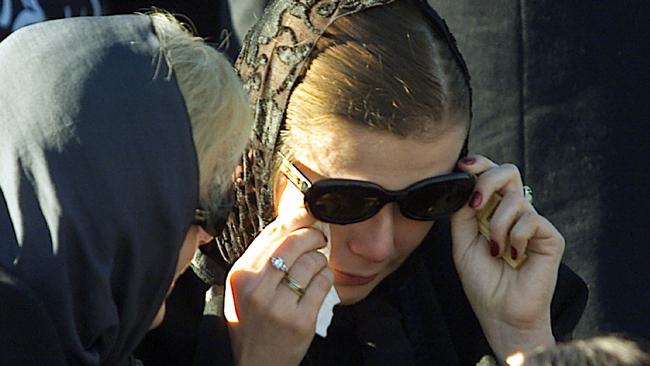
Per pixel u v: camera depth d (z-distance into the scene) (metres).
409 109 7.16
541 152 10.62
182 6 11.00
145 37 6.52
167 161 6.33
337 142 7.21
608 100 10.54
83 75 6.25
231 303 7.38
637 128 10.59
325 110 7.21
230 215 7.71
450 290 8.57
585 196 10.65
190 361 7.96
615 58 10.52
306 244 7.36
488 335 8.33
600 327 10.74
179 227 6.41
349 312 8.11
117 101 6.25
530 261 8.27
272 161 7.46
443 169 7.43
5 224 6.15
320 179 7.31
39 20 10.64
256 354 7.36
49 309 6.08
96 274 6.13
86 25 6.47
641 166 10.62
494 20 10.52
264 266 7.32
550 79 10.53
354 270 7.59
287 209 7.48
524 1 10.41
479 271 8.27
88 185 6.14
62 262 6.08
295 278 7.33
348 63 7.25
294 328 7.31
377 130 7.16
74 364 6.17
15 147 6.17
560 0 10.44
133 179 6.22
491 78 10.61
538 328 8.24
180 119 6.41
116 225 6.18
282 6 7.57
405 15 7.45
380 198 7.29
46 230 6.10
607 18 10.47
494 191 8.07
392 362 8.05
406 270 8.23
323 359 8.12
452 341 8.53
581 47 10.49
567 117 10.58
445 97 7.27
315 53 7.36
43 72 6.26
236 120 6.71
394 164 7.24
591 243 10.66
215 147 6.61
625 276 10.72
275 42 7.50
